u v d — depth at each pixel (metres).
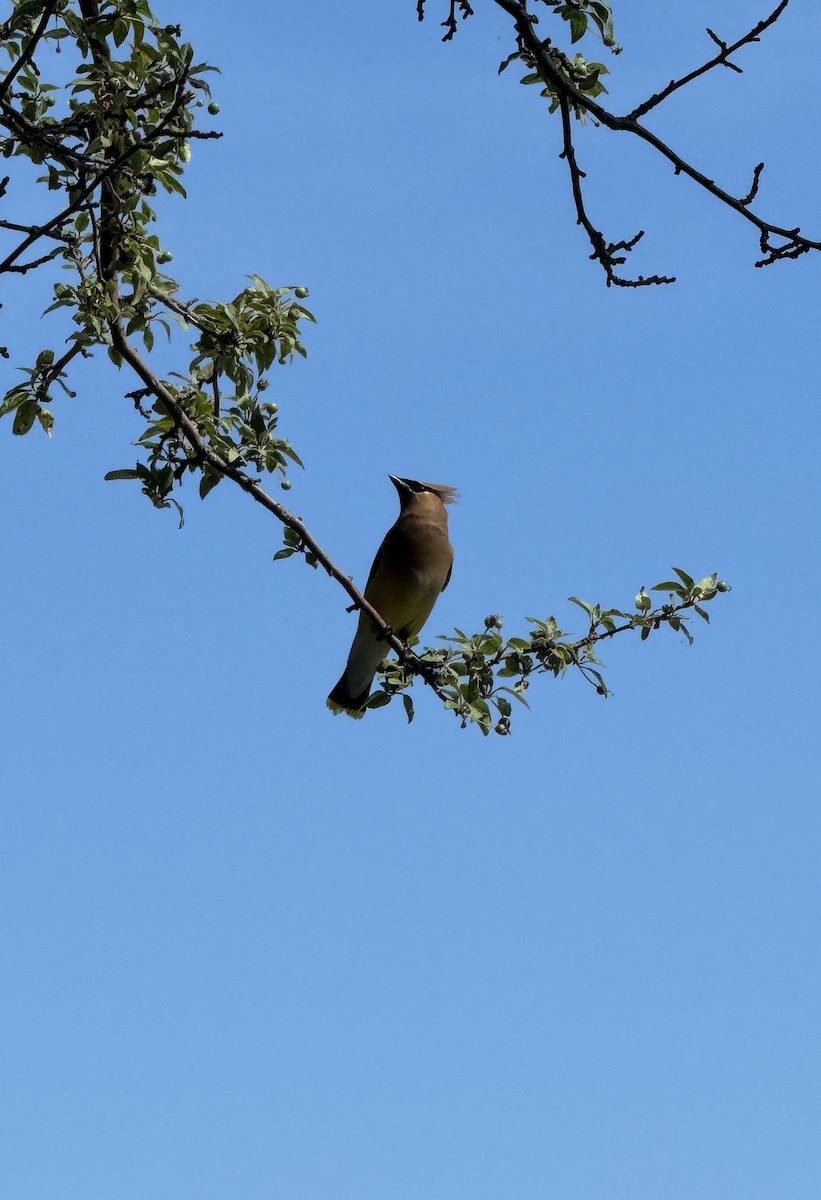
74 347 10.55
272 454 11.16
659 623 11.24
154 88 9.91
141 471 11.25
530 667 11.18
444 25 9.83
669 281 9.71
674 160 9.09
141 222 10.90
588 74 10.33
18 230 10.14
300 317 11.12
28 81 10.64
